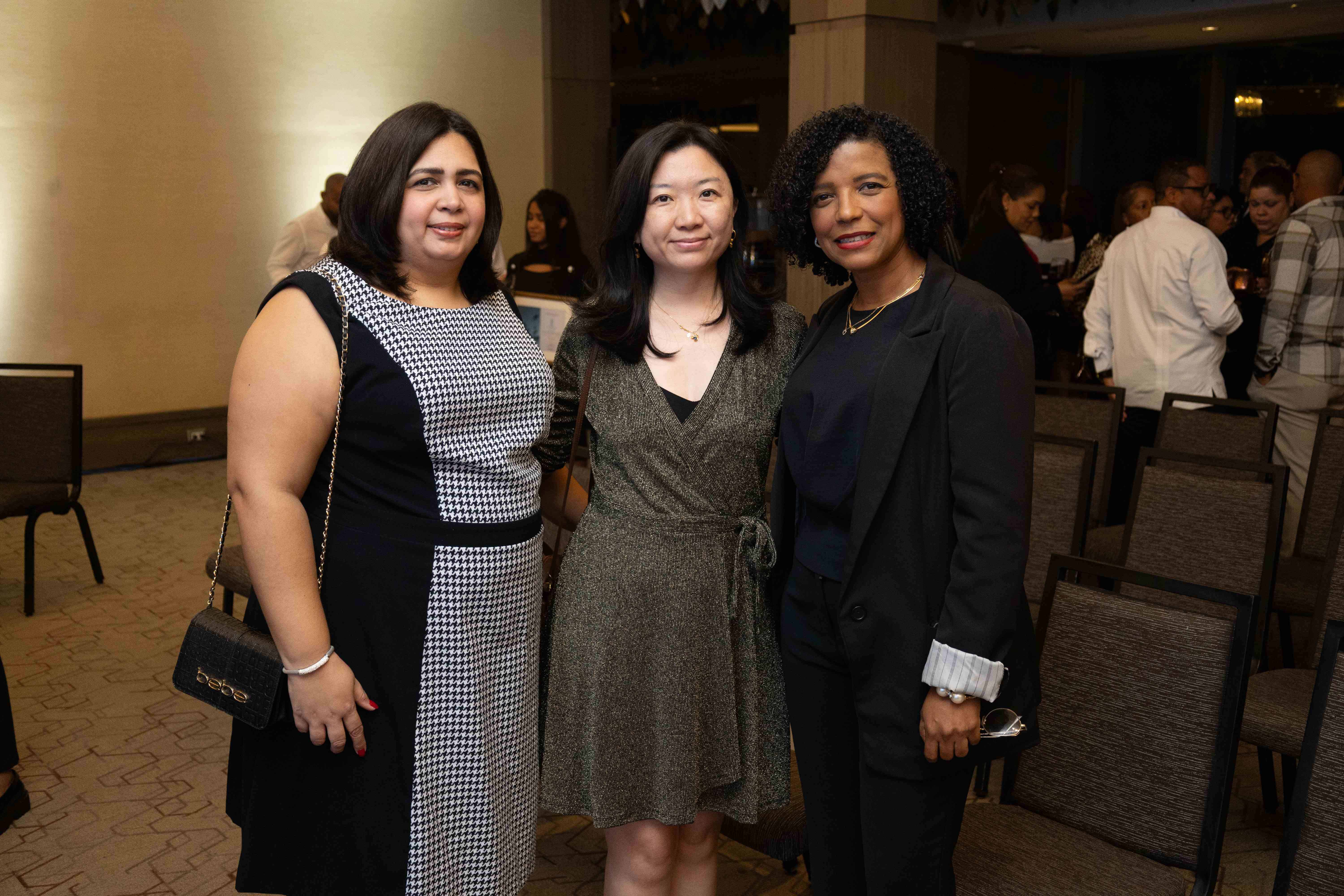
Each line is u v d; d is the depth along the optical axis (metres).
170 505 6.14
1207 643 1.82
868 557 1.71
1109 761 1.92
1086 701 1.95
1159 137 9.72
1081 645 1.97
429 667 1.80
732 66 8.98
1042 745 2.00
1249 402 3.72
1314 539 3.50
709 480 1.94
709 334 1.99
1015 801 2.04
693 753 1.93
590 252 7.88
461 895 1.90
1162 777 1.85
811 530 1.85
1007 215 5.34
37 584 4.80
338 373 1.72
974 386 1.61
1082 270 5.80
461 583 1.81
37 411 4.58
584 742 1.99
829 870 1.92
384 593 1.77
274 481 1.70
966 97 9.28
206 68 6.97
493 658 1.88
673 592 1.92
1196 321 4.41
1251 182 5.50
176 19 6.82
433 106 1.81
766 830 2.28
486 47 8.07
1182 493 3.14
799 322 2.06
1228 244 6.05
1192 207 4.42
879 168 1.69
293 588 1.70
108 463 6.93
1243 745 3.34
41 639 4.18
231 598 3.47
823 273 1.93
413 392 1.75
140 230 6.88
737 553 1.96
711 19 7.63
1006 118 9.58
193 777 3.13
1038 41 8.77
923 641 1.70
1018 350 1.62
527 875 2.01
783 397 1.96
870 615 1.71
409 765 1.81
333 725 1.74
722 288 2.02
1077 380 5.72
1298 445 4.38
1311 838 1.69
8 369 4.72
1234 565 3.04
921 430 1.68
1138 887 1.78
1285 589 3.31
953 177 2.62
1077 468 3.29
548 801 2.02
